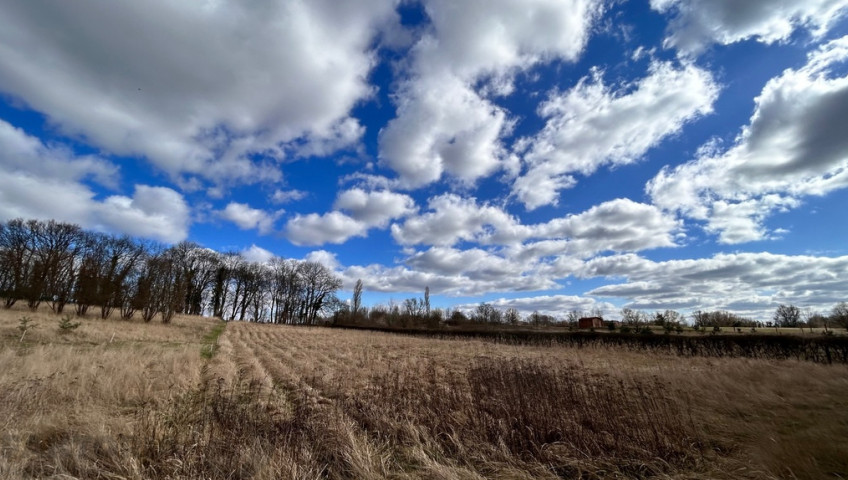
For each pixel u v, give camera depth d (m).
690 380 9.46
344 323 62.78
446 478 4.33
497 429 5.80
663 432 5.83
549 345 24.27
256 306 65.62
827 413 6.86
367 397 8.06
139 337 18.28
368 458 4.68
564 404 7.20
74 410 6.06
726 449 5.48
